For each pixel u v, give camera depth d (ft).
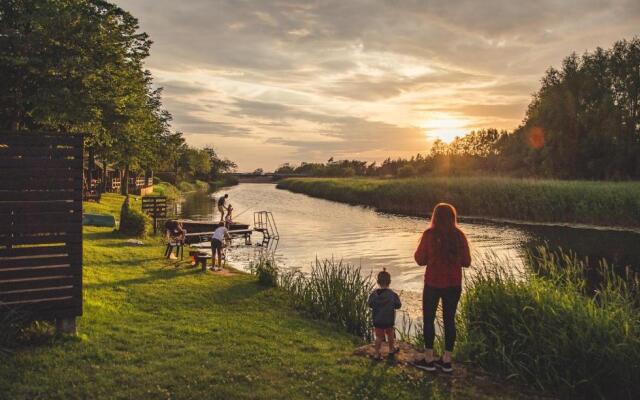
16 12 64.69
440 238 22.07
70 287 25.94
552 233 102.42
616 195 118.42
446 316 22.53
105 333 27.09
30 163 25.23
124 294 38.45
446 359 22.70
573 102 202.39
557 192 127.34
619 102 199.93
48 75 63.36
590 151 197.16
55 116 63.26
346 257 73.82
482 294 28.43
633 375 21.72
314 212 160.25
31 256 25.31
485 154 314.14
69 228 25.94
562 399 21.33
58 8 65.21
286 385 20.97
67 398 19.04
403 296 48.06
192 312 34.60
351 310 36.06
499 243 88.43
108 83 73.92
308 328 32.42
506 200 135.95
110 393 19.60
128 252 60.95
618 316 24.57
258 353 25.05
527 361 23.86
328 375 22.20
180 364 22.89
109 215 83.82
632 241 89.40
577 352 22.86
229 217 94.07
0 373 20.62
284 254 76.54
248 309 37.09
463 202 144.36
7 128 67.87
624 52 205.46
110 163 165.07
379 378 21.85
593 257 72.23
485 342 25.72
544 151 206.90
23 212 25.03
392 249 82.33
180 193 260.21
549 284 28.96
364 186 219.20
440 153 329.11
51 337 25.22
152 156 156.15
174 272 50.62
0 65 60.34
